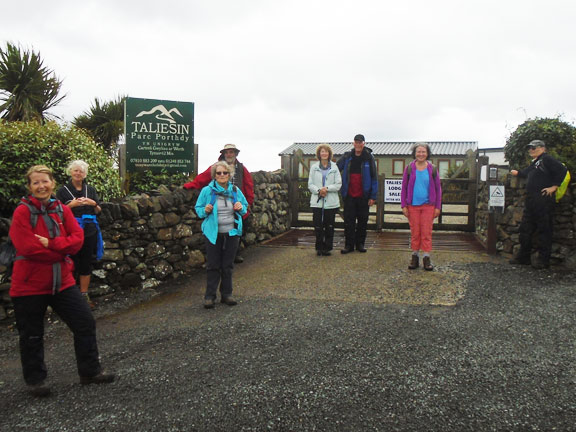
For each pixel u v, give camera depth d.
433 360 3.62
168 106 7.84
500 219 7.28
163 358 3.80
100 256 5.12
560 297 5.08
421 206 6.29
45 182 3.15
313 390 3.19
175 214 6.64
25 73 10.53
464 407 2.95
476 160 9.41
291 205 10.40
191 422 2.83
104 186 6.71
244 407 2.99
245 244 8.13
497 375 3.36
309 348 3.91
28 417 2.93
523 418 2.81
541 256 6.32
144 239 6.15
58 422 2.87
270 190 9.25
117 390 3.27
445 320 4.48
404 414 2.88
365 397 3.09
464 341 3.97
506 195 7.20
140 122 7.69
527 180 6.41
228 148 6.90
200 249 7.12
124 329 4.56
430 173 6.24
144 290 6.00
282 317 4.70
